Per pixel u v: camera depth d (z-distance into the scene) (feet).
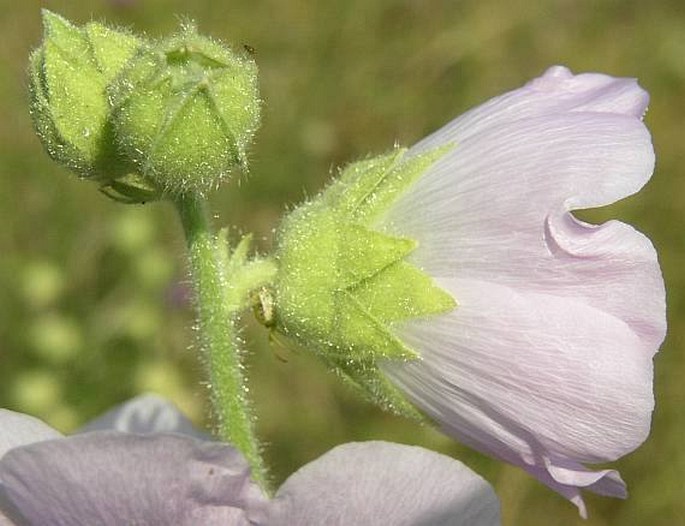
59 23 0.47
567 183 0.46
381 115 1.29
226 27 1.30
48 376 1.11
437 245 0.48
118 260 1.15
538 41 1.35
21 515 0.41
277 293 0.50
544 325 0.46
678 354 1.12
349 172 0.51
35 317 1.14
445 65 1.31
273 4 1.30
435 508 0.40
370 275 0.48
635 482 1.08
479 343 0.47
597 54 1.36
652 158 0.45
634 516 1.07
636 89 0.49
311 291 0.49
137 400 0.63
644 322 0.45
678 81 1.34
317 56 1.29
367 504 0.39
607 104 0.49
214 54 0.45
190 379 1.13
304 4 1.30
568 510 1.06
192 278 0.50
